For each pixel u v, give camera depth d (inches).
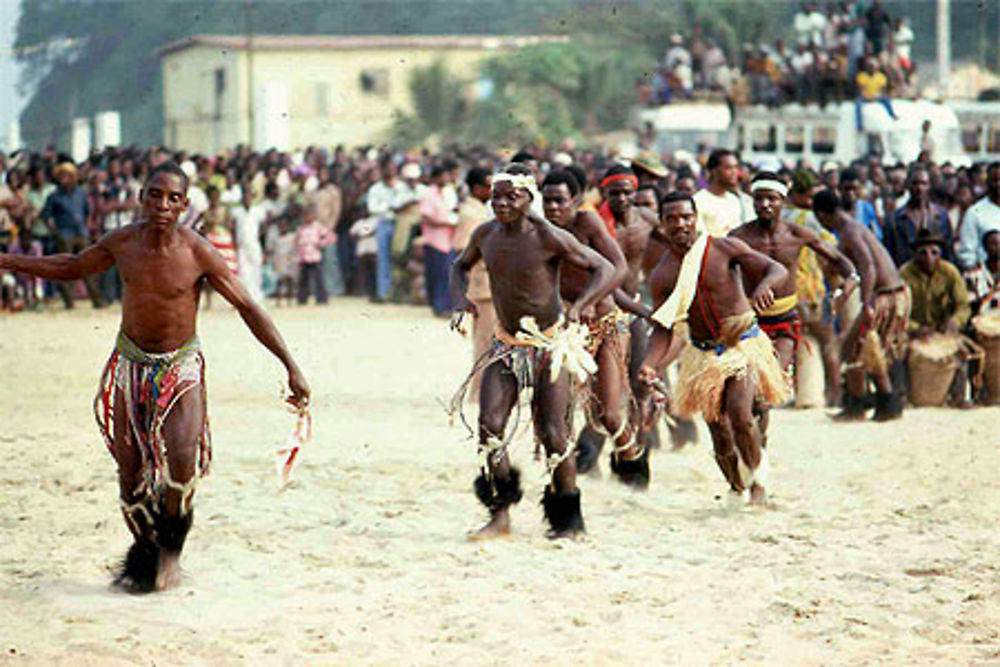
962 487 935.7
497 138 5128.0
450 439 1125.1
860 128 2770.7
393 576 708.7
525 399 1337.4
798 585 691.4
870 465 1023.0
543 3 5600.4
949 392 1357.0
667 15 5344.5
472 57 5334.6
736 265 874.1
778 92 2898.6
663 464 1037.2
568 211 859.4
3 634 603.2
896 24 3038.9
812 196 1285.7
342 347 1813.5
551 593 676.1
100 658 570.6
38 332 1948.8
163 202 665.0
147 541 685.3
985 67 5128.0
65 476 952.9
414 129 5132.9
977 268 1397.6
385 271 2485.2
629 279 1005.2
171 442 677.3
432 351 1786.4
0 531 798.5
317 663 570.3
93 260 679.7
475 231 807.1
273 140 3806.6
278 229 2444.6
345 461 1018.7
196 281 684.7
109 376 709.3
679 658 579.8
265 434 1139.3
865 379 1262.3
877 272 1268.5
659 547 772.6
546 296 783.7
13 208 2229.3
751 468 880.9
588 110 5251.0
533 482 947.3
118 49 6190.9
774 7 5147.6
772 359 887.7
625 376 930.1
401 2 5644.7
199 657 576.4
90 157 2709.2
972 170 2145.7
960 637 610.9
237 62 5172.2
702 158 2539.4
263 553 755.4
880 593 678.5
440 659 576.4
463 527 822.5
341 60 5231.3
